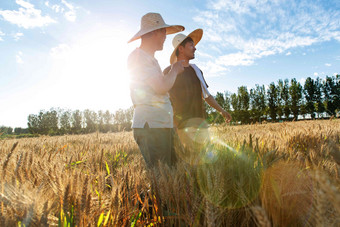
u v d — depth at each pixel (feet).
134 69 6.70
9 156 4.92
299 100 216.95
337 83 207.82
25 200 3.25
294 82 222.48
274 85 226.17
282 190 3.99
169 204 4.27
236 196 4.19
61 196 3.48
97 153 9.37
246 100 225.15
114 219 3.65
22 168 4.81
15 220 2.85
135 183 4.90
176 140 8.14
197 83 11.50
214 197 3.32
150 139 6.71
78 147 12.91
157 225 4.14
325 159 6.09
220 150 6.87
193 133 10.50
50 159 6.93
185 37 11.09
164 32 7.32
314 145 9.28
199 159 5.18
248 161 5.49
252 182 4.51
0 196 3.13
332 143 4.77
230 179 4.69
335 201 1.55
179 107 11.02
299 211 3.52
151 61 6.82
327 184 1.59
